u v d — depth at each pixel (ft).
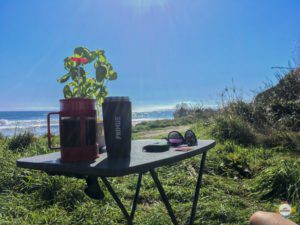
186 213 5.15
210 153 8.16
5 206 5.26
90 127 2.44
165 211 5.25
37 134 10.57
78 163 2.34
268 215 2.51
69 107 2.40
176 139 3.43
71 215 5.08
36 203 5.51
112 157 2.51
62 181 5.98
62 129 2.41
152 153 2.77
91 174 2.18
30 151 8.29
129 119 2.53
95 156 2.47
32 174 6.36
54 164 2.35
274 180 6.14
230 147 8.82
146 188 6.30
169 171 7.11
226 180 6.84
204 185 6.39
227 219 5.00
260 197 5.97
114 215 5.08
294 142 9.07
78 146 2.39
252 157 8.09
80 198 5.64
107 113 2.51
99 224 4.83
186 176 6.75
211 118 12.35
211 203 5.45
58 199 5.60
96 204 5.46
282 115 11.21
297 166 6.56
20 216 5.08
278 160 7.45
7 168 6.68
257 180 6.44
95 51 4.14
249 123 11.03
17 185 6.17
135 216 5.08
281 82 12.36
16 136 9.88
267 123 11.12
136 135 13.62
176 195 5.87
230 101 12.60
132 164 2.24
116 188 6.08
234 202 5.64
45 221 4.86
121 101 2.50
